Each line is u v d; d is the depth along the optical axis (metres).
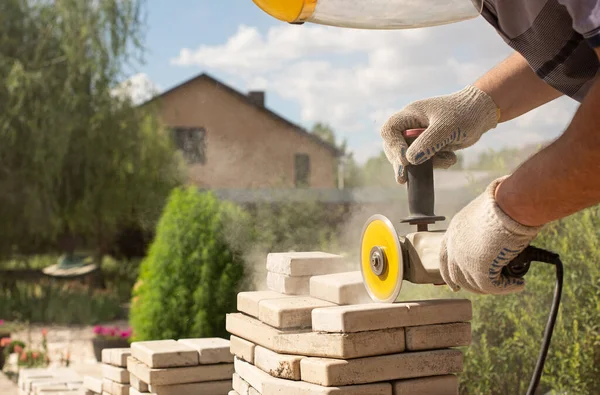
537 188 1.18
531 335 3.59
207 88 27.56
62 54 16.72
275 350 1.77
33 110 15.99
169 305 5.02
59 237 19.33
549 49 1.35
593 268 3.45
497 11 1.36
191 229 5.16
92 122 16.47
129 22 17.02
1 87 15.65
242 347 1.98
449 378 1.68
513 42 1.40
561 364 3.39
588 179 1.11
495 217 1.27
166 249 5.16
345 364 1.60
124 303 16.53
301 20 1.41
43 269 19.44
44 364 8.44
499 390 3.62
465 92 1.73
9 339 8.23
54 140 15.75
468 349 3.68
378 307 1.64
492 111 1.71
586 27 1.04
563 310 3.50
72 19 16.64
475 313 3.73
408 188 1.65
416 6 1.38
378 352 1.63
